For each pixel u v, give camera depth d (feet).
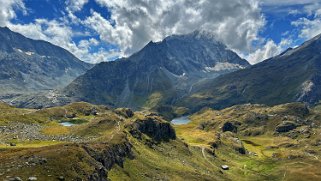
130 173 561.43
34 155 366.84
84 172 376.27
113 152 558.15
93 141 590.96
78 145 457.68
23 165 336.49
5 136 634.43
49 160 361.30
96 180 391.65
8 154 382.42
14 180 293.02
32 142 604.49
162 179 611.47
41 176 324.80
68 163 369.71
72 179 346.54
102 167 428.56
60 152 388.98
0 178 297.94
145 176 595.06
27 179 310.86
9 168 326.85
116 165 540.52
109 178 462.19
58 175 340.18
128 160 604.49
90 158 422.00
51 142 619.67
